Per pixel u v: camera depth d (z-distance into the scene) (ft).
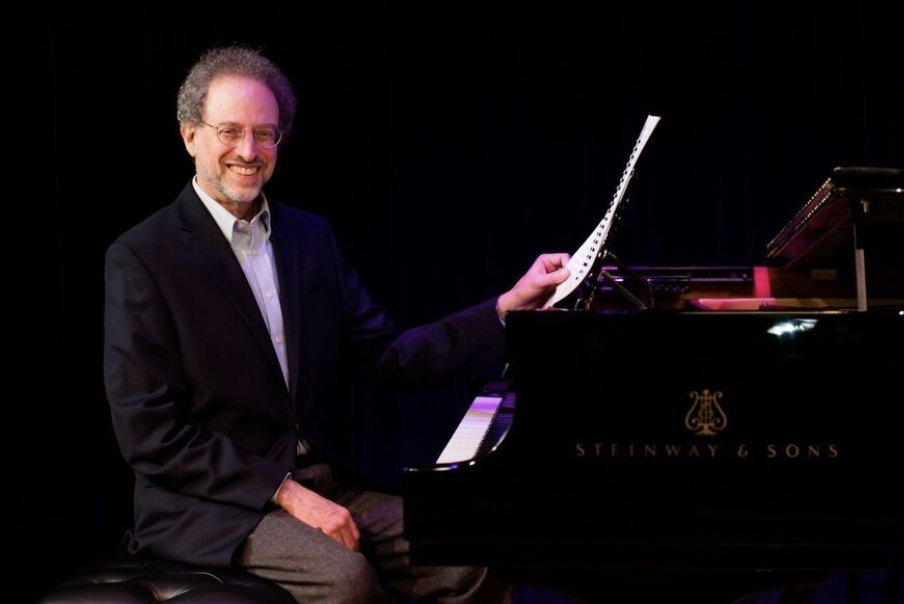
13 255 10.00
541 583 5.95
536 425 5.26
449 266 13.03
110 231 10.96
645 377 5.20
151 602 6.51
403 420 13.32
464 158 12.92
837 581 11.51
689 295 9.91
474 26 12.84
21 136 10.09
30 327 10.16
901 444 5.11
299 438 7.80
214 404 7.47
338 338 8.29
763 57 12.55
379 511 7.84
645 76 12.64
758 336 5.16
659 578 6.01
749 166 12.58
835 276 9.77
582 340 5.24
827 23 12.43
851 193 6.22
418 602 11.68
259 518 7.04
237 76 7.70
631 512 5.22
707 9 12.54
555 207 12.85
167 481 7.20
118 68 11.03
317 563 6.75
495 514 5.29
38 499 10.26
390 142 12.94
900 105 12.28
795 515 5.16
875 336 5.11
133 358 7.23
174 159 11.53
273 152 7.82
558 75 12.75
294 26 12.76
